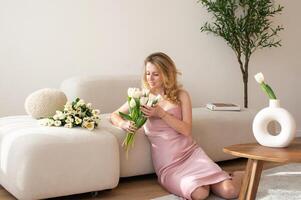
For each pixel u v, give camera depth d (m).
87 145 2.62
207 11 4.69
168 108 2.93
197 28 4.64
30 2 3.71
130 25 4.22
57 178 2.53
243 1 4.60
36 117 3.04
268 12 4.62
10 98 3.70
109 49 4.12
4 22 3.62
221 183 2.70
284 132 2.24
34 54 3.77
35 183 2.46
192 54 4.64
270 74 5.18
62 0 3.85
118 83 3.74
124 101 3.75
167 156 2.90
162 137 2.95
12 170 2.51
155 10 4.36
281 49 5.22
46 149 2.49
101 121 3.13
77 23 3.94
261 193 2.80
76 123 2.74
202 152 2.94
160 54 2.94
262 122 2.30
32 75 3.78
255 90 5.12
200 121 3.45
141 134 3.06
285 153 2.10
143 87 3.01
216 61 4.82
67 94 3.57
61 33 3.87
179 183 2.72
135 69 4.29
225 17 4.51
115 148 2.75
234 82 4.96
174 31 4.50
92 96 3.57
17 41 3.68
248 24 4.57
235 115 3.69
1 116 3.68
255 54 5.05
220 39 4.82
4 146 2.64
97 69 4.08
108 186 2.72
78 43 3.96
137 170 3.05
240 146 2.32
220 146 3.54
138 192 2.87
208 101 4.80
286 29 5.22
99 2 4.03
